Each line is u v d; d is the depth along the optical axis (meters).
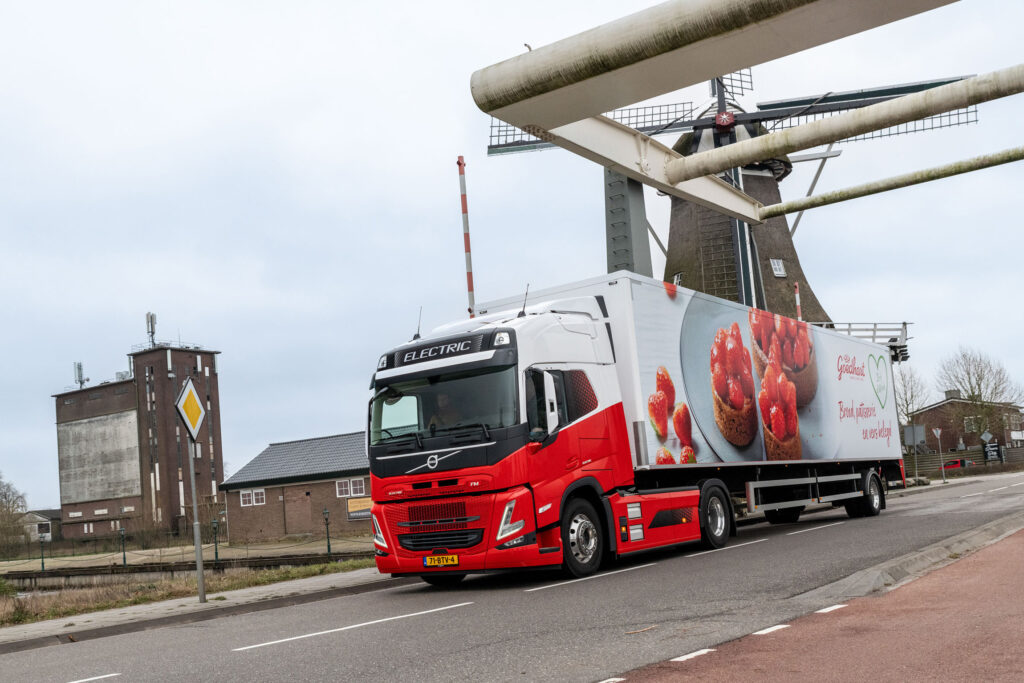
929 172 27.20
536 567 12.27
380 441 13.05
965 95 21.08
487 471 12.12
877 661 5.93
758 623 7.65
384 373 13.31
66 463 103.50
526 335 12.73
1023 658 5.72
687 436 15.41
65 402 104.31
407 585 14.59
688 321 16.08
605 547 13.51
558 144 19.92
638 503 14.04
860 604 8.29
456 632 8.41
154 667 7.65
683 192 24.33
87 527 101.00
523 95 16.81
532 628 8.27
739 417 17.27
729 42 15.30
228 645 8.70
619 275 14.55
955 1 14.49
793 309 49.50
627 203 22.45
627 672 6.09
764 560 12.84
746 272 46.25
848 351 23.22
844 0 14.31
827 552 13.20
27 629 12.05
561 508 12.62
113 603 15.92
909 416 68.38
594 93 16.73
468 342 12.70
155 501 95.81
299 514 52.00
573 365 13.41
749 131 45.19
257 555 40.50
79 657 8.72
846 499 22.39
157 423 96.44
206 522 70.94
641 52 15.55
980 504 22.08
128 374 103.75
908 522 17.98
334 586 14.84
